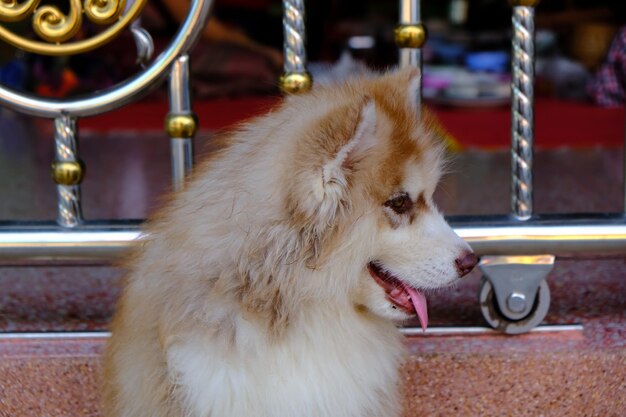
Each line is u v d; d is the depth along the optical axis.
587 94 3.17
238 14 3.23
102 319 1.43
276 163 1.16
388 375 1.27
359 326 1.24
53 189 2.15
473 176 2.25
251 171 1.18
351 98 1.20
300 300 1.19
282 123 1.19
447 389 1.34
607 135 2.72
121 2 1.30
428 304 1.47
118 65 2.97
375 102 1.20
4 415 1.34
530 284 1.36
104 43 1.32
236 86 3.02
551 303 1.47
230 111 2.74
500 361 1.33
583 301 1.48
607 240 1.35
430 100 3.00
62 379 1.33
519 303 1.36
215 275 1.18
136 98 1.38
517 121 1.36
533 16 1.35
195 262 1.18
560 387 1.34
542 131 2.74
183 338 1.18
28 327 1.41
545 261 1.36
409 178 1.21
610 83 2.98
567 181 2.19
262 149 1.18
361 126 1.13
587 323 1.41
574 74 3.25
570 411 1.35
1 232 1.35
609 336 1.37
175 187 1.29
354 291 1.22
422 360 1.33
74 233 1.35
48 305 1.48
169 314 1.18
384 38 3.32
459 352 1.34
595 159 2.47
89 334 1.38
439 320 1.42
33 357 1.33
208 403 1.18
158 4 2.83
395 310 1.23
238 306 1.17
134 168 2.39
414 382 1.34
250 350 1.18
